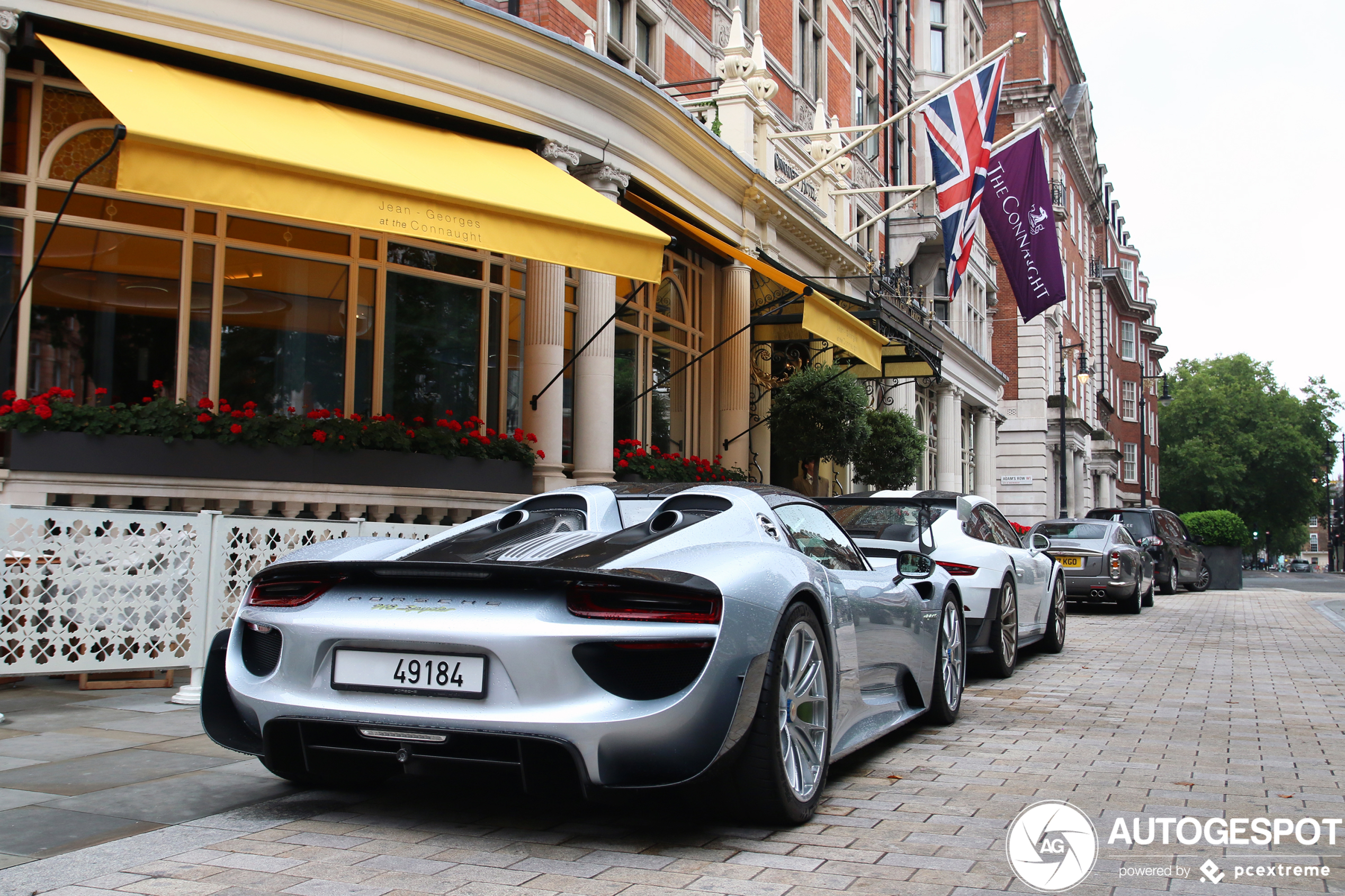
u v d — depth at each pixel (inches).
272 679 140.7
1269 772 183.8
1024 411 1552.7
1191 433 3056.1
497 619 128.5
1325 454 3011.8
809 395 571.5
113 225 338.3
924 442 684.7
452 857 129.0
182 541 237.1
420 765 173.8
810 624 151.4
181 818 145.3
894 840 139.3
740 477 527.5
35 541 223.8
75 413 293.6
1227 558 1025.5
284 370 368.2
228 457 312.7
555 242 297.1
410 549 153.6
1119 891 120.2
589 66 387.5
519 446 382.9
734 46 563.5
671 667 127.5
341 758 147.8
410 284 400.2
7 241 322.0
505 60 366.3
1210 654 387.2
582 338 416.8
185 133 243.3
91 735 198.4
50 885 116.8
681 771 127.2
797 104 781.3
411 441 349.1
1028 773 182.5
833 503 327.6
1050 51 1820.9
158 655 233.5
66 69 327.6
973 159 594.2
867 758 194.9
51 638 224.1
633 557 137.2
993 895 117.8
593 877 122.3
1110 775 181.0
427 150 325.1
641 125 427.2
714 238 441.1
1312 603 783.1
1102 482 2098.9
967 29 1280.8
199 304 352.5
